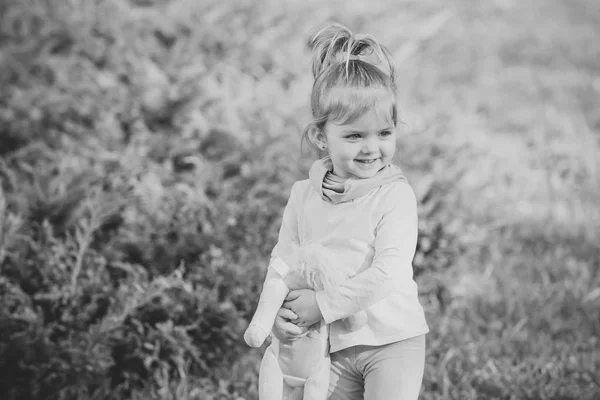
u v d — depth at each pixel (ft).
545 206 32.76
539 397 19.20
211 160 27.63
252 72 32.89
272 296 14.01
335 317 13.55
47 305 20.34
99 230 23.11
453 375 20.63
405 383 13.66
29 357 19.08
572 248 29.53
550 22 65.51
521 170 34.94
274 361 14.16
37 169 25.44
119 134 28.32
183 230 22.66
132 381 20.15
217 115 28.68
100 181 24.70
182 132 28.37
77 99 30.17
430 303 24.50
